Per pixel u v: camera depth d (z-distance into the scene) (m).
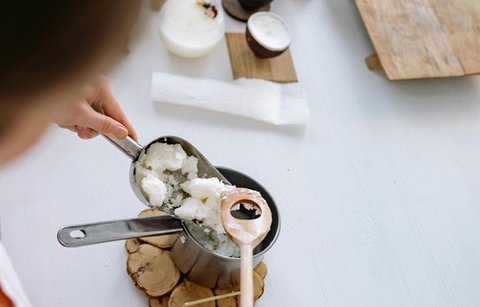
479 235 0.93
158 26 0.95
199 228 0.78
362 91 1.03
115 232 0.71
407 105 1.04
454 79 1.08
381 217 0.91
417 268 0.88
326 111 0.99
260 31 0.97
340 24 1.10
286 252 0.85
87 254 0.79
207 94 0.94
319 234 0.88
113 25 0.23
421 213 0.93
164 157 0.73
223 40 1.02
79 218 0.82
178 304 0.77
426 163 0.98
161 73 0.94
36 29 0.22
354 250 0.88
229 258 0.71
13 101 0.24
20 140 0.28
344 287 0.84
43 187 0.83
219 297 0.78
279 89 0.98
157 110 0.92
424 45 1.02
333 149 0.96
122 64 0.26
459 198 0.96
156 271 0.78
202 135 0.92
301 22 1.09
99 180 0.85
